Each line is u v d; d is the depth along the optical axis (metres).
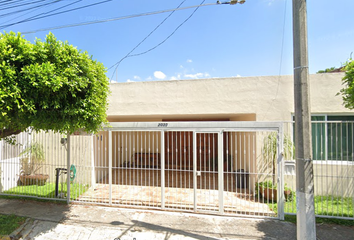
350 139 5.77
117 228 4.09
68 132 4.98
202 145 10.28
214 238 3.76
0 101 2.98
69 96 3.99
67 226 4.18
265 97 6.11
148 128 5.09
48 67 3.38
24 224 4.26
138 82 6.94
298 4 3.23
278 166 4.49
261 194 5.67
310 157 3.16
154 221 4.39
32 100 3.38
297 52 3.23
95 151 7.19
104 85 4.68
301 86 3.19
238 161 8.09
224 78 6.39
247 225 4.21
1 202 5.47
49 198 5.52
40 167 6.79
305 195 3.13
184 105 6.61
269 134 5.85
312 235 3.09
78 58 3.95
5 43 3.27
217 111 6.38
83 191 6.26
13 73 3.12
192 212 4.82
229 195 5.96
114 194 6.00
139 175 8.63
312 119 6.00
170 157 10.59
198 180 7.80
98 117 4.35
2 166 6.42
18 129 4.26
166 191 6.30
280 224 4.25
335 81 5.80
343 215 4.51
